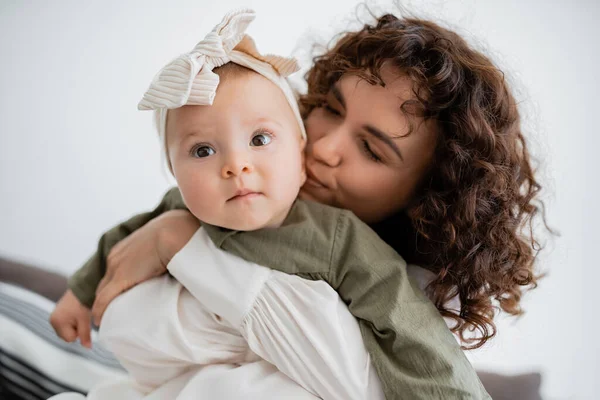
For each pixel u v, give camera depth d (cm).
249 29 162
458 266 86
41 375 112
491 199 87
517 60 128
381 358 71
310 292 73
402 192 90
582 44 138
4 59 197
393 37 87
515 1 136
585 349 133
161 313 75
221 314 74
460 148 86
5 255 164
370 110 84
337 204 90
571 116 136
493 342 103
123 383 86
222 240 78
